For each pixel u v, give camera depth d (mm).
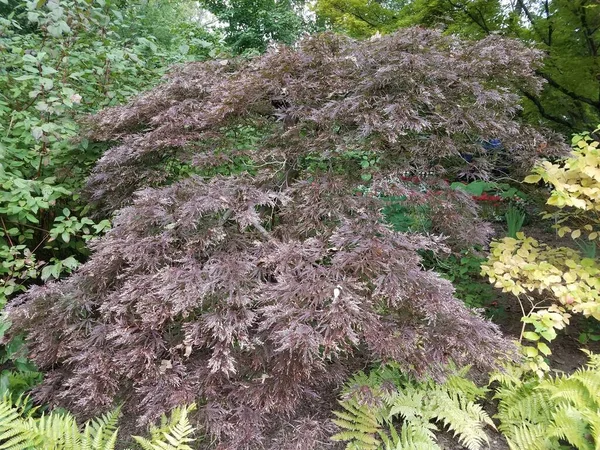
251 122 2055
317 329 1288
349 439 1635
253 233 1766
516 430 1593
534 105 3949
